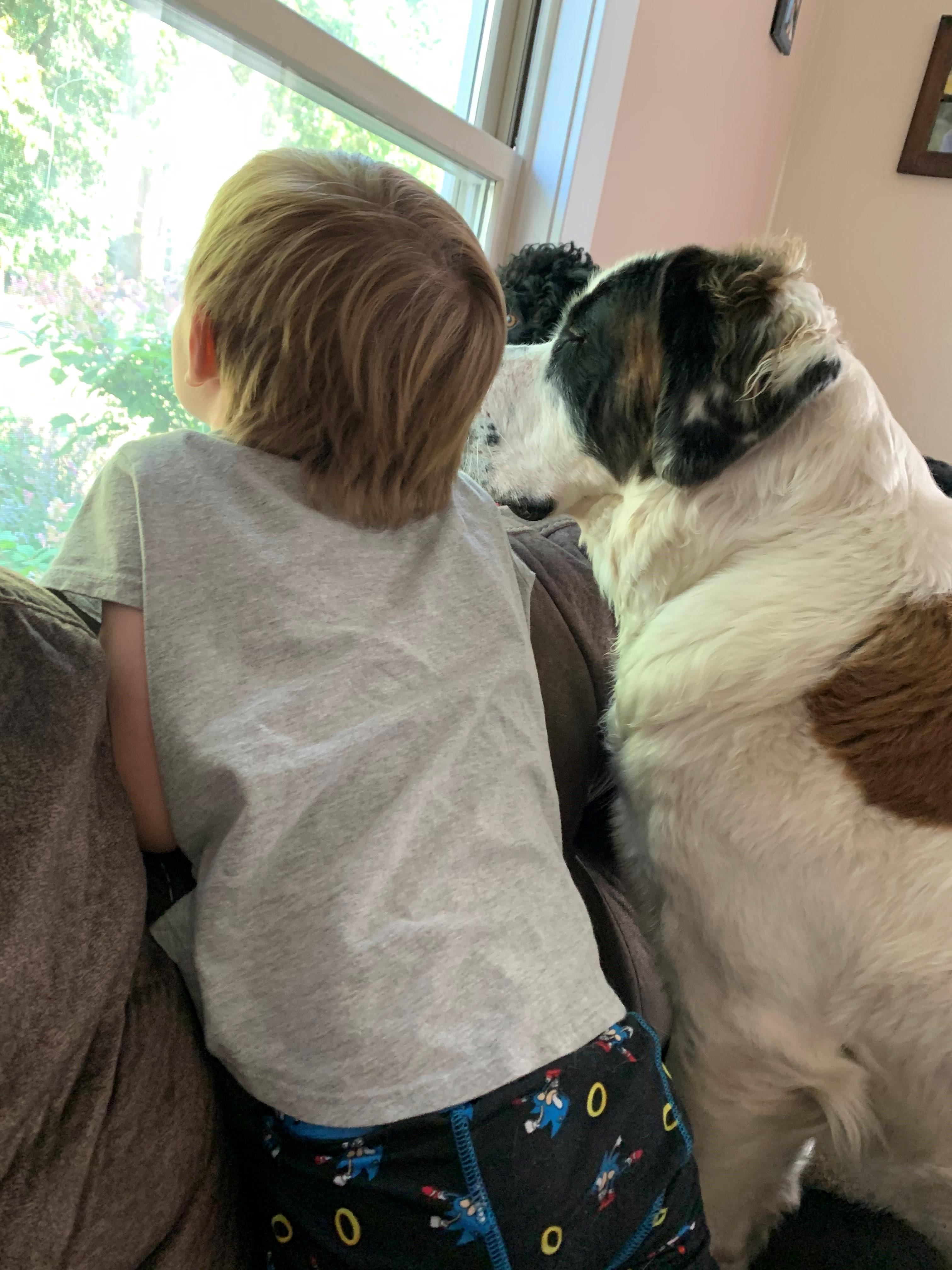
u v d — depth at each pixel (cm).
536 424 122
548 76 165
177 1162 62
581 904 83
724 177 247
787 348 96
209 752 65
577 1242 67
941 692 92
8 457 97
